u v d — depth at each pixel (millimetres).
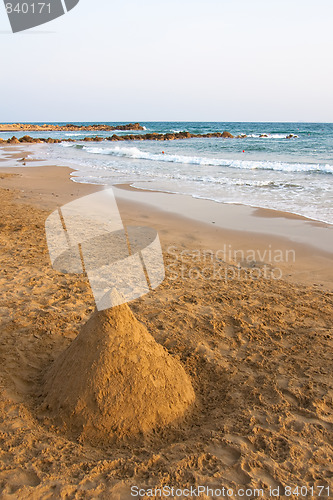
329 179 14883
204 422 2945
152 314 4770
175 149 30984
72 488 2232
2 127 80062
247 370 3707
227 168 19031
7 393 3094
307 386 3414
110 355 2760
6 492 2199
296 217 9484
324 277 6090
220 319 4652
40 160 23609
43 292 5242
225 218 9539
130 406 2701
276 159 22234
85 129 81125
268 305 5082
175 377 2996
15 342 3932
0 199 11219
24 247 7031
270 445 2666
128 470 2402
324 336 4324
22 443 2551
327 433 2838
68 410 2721
